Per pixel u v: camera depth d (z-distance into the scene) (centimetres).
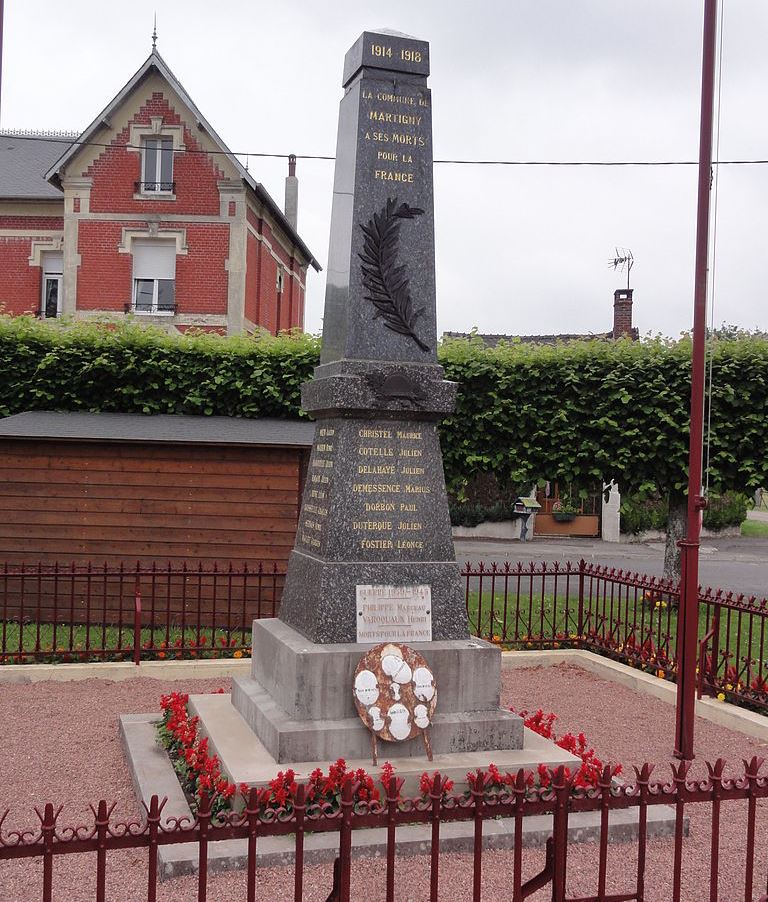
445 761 633
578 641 1176
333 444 711
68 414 1422
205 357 1466
